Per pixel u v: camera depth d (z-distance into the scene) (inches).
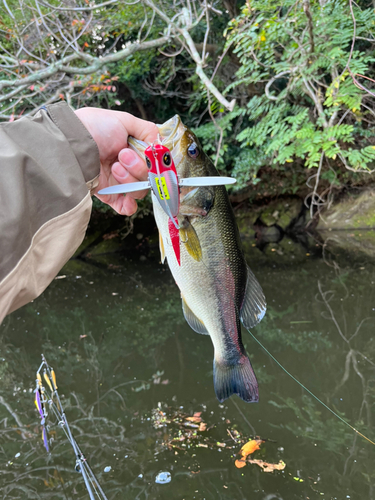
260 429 60.9
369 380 72.4
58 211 13.8
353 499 48.4
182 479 52.9
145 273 145.4
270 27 97.1
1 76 116.6
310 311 102.0
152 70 147.1
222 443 58.2
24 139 13.9
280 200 178.9
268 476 52.3
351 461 54.1
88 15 107.3
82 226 14.7
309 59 103.3
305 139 109.0
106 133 20.0
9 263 11.9
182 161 20.2
